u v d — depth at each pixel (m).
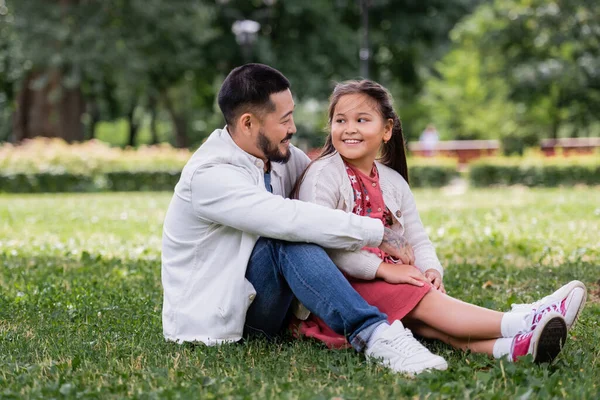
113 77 28.31
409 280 3.53
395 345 3.37
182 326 3.74
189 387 3.11
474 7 34.09
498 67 29.61
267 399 2.98
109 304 5.00
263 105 3.60
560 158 21.30
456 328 3.48
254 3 31.81
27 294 5.42
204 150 3.73
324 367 3.41
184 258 3.75
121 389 3.14
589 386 3.11
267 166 3.84
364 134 3.76
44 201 15.72
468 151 30.58
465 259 6.58
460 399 2.96
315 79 31.59
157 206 13.98
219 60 31.86
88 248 8.22
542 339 3.27
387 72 37.84
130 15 26.62
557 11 26.42
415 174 22.83
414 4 33.72
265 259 3.60
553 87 28.78
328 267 3.46
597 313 4.56
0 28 26.41
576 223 9.52
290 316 3.97
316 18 31.78
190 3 27.45
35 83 26.25
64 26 25.34
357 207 3.83
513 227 9.29
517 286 5.59
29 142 24.70
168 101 39.59
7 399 3.05
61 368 3.44
